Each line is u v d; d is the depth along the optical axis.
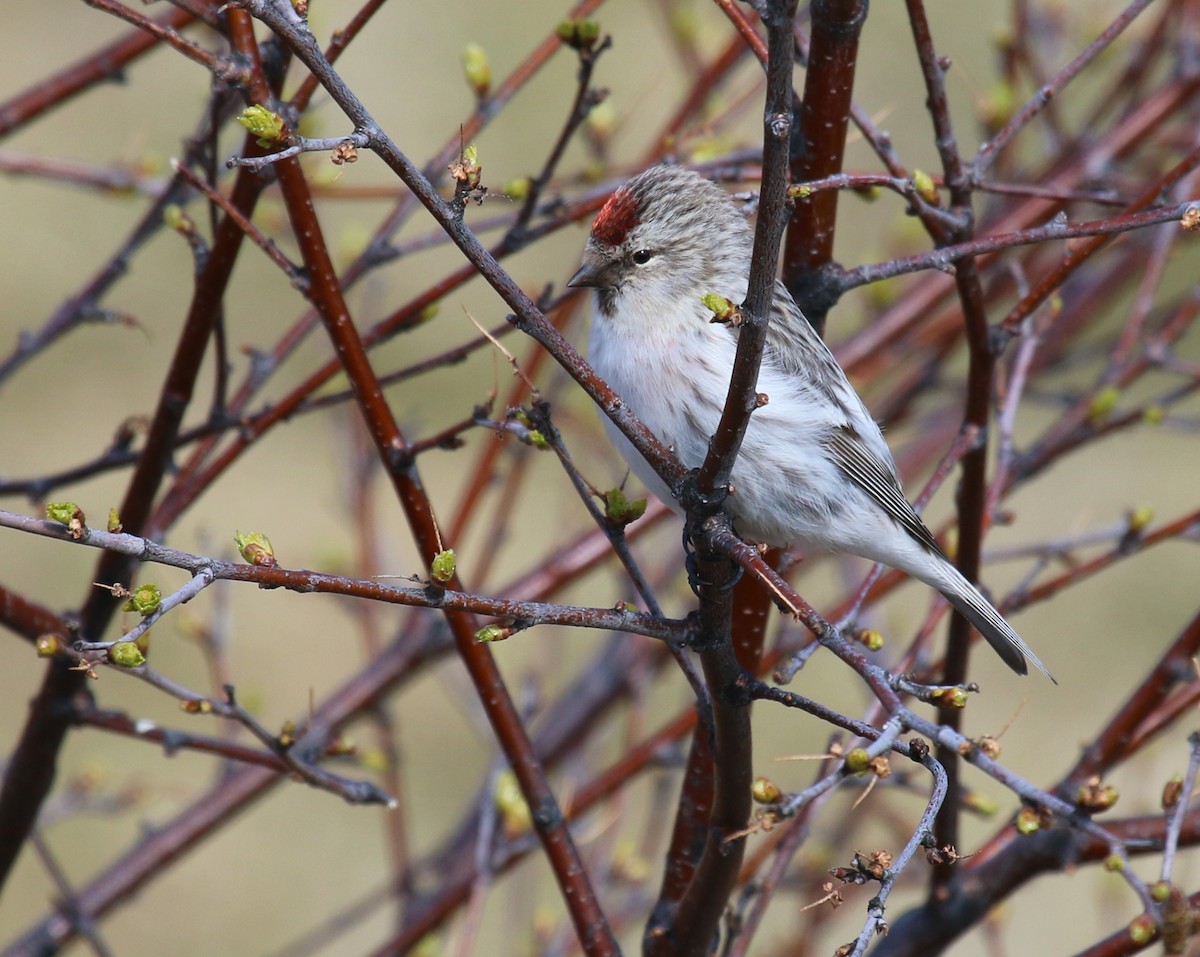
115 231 17.84
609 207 7.51
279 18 4.49
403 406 16.61
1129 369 8.92
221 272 6.44
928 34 6.22
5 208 17.75
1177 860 10.52
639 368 7.43
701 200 7.56
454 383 17.00
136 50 8.26
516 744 6.43
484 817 7.43
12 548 15.59
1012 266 7.78
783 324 7.30
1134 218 5.87
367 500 9.54
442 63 18.38
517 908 9.60
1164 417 8.55
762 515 7.48
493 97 7.48
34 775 7.02
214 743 6.78
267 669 15.02
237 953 13.19
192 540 15.12
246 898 13.62
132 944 13.10
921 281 9.79
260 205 9.24
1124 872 5.38
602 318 7.58
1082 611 16.23
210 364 15.88
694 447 7.39
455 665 10.80
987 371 6.78
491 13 19.06
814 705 4.98
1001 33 9.84
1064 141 10.00
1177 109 9.85
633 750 8.23
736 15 6.16
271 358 7.46
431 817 14.39
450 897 7.90
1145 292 8.81
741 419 5.05
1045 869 6.88
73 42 17.56
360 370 6.28
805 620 4.89
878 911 4.37
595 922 6.31
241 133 9.36
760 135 10.10
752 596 6.67
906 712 4.73
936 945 7.03
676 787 11.45
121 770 13.77
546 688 10.14
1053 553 8.13
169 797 11.66
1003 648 7.67
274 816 14.41
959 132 15.66
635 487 11.50
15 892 13.27
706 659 5.30
